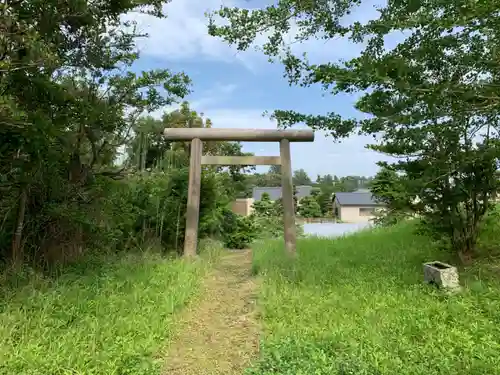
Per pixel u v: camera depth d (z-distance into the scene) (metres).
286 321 4.39
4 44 4.56
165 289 5.85
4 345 3.61
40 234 6.84
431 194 6.37
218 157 9.99
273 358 3.45
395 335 3.75
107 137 8.05
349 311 4.52
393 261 7.07
